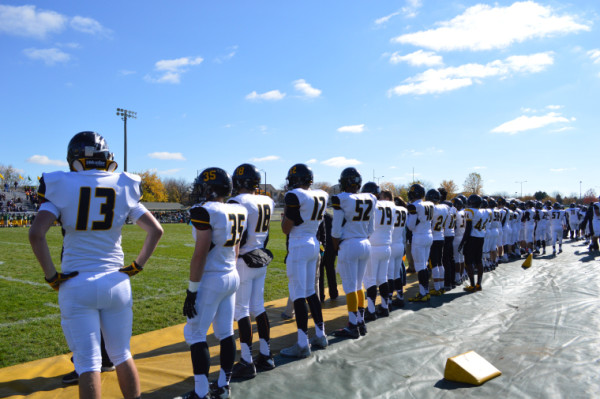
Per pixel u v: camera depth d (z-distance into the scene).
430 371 3.59
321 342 4.20
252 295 3.70
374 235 5.28
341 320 5.54
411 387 3.25
